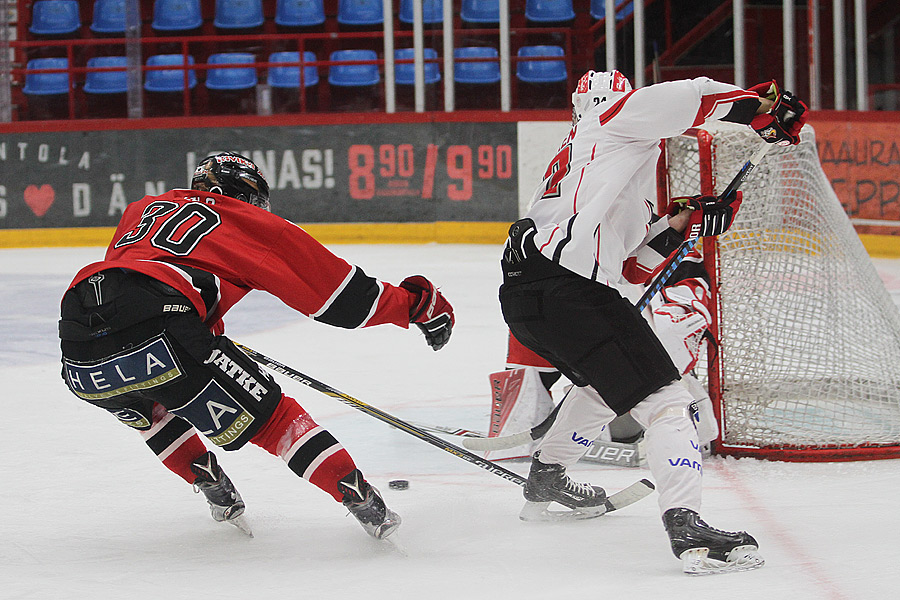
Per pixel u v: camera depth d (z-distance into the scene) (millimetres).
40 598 6625
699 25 37000
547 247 7359
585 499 8164
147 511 8719
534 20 39312
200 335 7086
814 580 6570
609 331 7266
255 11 41312
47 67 41125
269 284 7441
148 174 35938
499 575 6875
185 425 7977
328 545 7680
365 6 40906
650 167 7684
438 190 34938
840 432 10352
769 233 10562
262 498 9055
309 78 40594
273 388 7406
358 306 7590
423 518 8312
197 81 41125
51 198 36125
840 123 30625
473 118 34531
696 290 9922
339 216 35438
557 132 34031
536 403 10328
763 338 10297
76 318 7152
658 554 7289
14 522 8422
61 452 10797
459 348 17062
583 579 6754
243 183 7852
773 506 8359
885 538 7441
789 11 33500
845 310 10844
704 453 10031
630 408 7312
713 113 7305
